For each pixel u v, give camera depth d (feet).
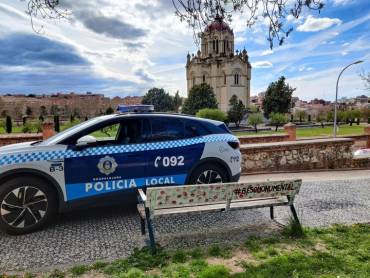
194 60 331.57
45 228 15.64
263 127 207.62
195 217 17.39
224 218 17.19
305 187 24.82
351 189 24.13
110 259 12.34
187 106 258.57
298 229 14.46
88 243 13.89
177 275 10.86
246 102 327.47
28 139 39.09
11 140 38.34
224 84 321.32
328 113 243.81
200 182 18.25
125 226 15.99
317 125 206.08
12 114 280.51
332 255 12.36
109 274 11.18
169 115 18.20
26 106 294.87
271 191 14.67
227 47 326.65
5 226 14.35
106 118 17.08
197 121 18.84
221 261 11.96
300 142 35.45
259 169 33.81
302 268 11.25
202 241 13.96
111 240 14.23
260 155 33.76
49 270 11.50
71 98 336.90
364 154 40.06
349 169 37.04
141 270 11.32
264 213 17.99
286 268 11.22
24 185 14.64
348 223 16.44
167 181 17.33
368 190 23.81
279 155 34.50
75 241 14.10
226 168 18.84
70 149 15.60
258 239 14.06
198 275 10.76
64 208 15.44
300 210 18.70
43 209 15.10
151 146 17.07
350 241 13.84
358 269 11.26
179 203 13.37
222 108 324.60
